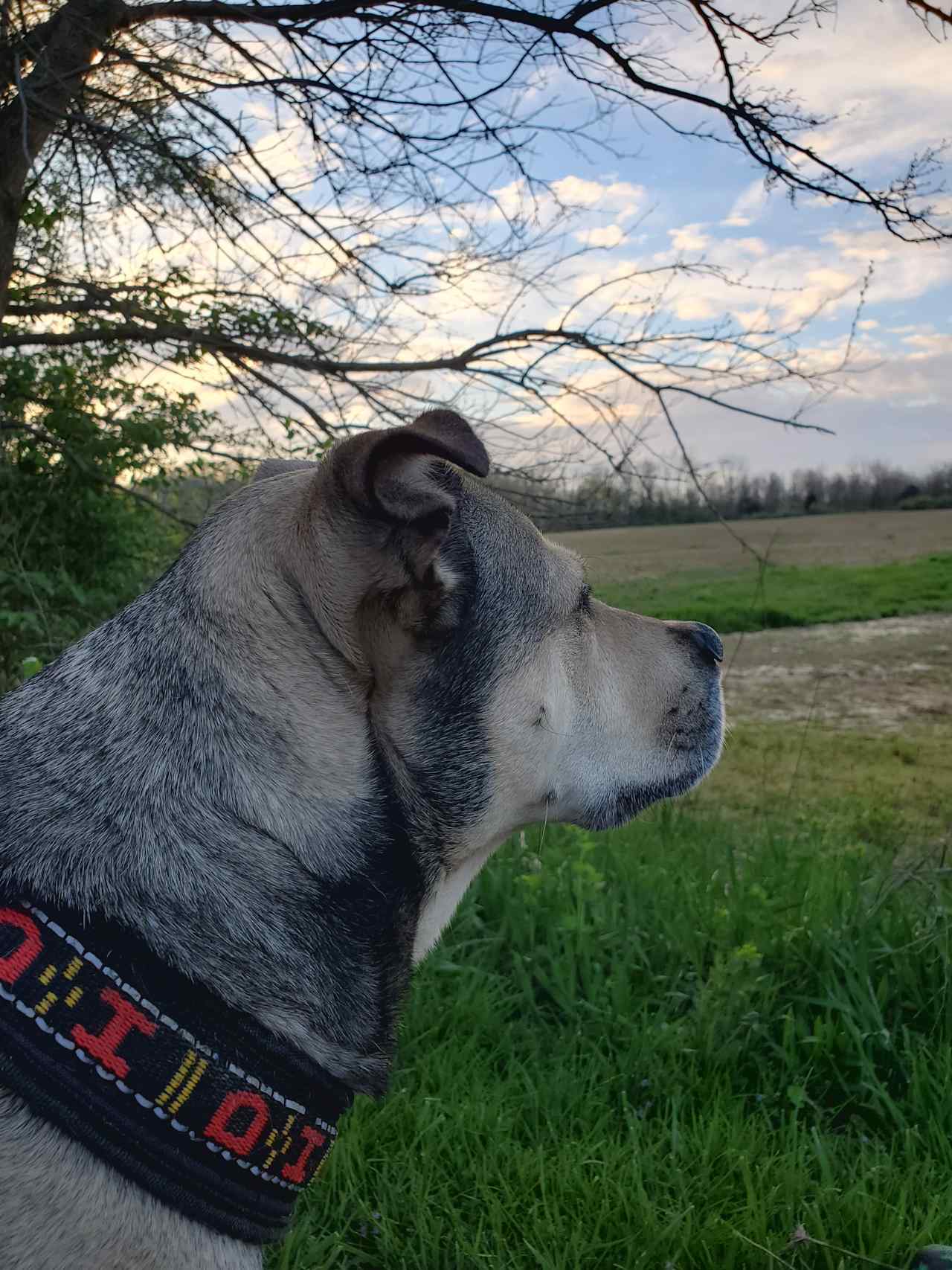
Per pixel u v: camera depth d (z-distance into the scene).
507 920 0.90
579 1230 0.57
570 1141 0.64
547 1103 0.69
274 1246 0.57
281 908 0.40
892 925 0.86
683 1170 0.62
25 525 1.58
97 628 0.45
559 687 0.51
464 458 0.42
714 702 0.58
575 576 0.54
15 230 1.33
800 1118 0.71
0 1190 0.33
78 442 1.58
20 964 0.34
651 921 0.91
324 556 0.43
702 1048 0.74
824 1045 0.73
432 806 0.46
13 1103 0.34
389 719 0.45
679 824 1.33
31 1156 0.34
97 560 1.65
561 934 0.88
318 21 1.20
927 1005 0.78
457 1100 0.68
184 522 1.69
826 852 1.14
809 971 0.82
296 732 0.42
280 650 0.43
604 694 0.54
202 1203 0.36
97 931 0.36
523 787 0.50
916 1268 0.53
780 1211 0.59
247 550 0.44
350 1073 0.40
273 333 1.45
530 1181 0.61
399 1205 0.60
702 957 0.86
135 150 1.27
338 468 0.43
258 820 0.40
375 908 0.42
